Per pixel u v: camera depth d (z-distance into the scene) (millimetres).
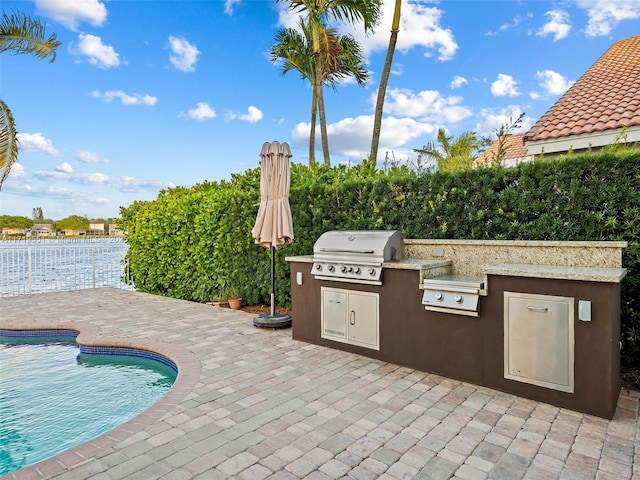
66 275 10508
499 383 3590
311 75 13461
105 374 4875
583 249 3787
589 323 3084
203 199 8531
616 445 2686
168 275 9242
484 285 3670
